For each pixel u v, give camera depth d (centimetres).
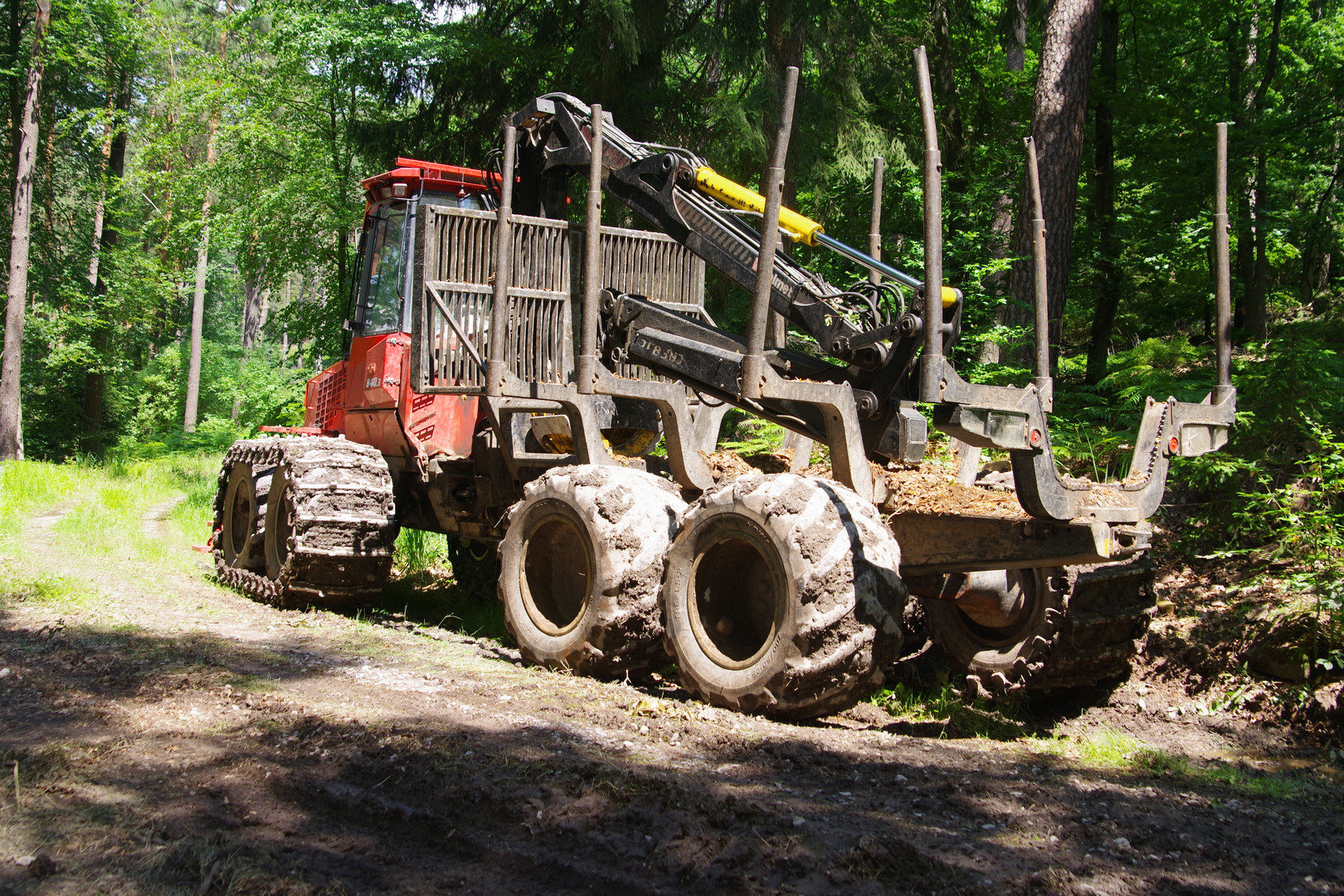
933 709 491
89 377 2862
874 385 480
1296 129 1014
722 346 561
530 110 627
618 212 1172
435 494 727
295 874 262
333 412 845
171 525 1205
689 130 1305
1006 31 1438
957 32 1427
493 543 736
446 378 572
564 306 609
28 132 2236
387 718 400
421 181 717
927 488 524
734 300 1277
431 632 637
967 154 1341
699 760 368
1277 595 535
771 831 293
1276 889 273
